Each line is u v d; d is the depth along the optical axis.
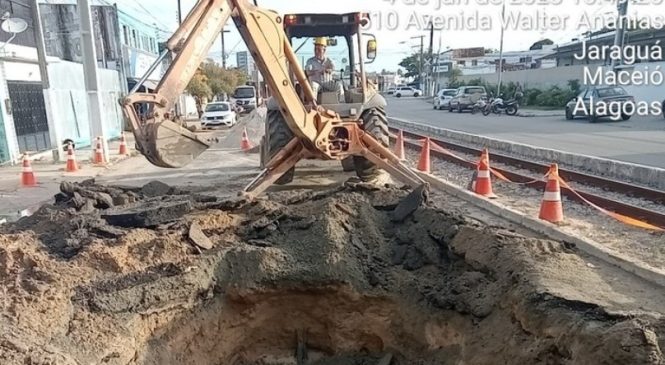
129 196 6.64
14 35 15.28
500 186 9.55
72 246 4.91
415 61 87.56
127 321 4.13
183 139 5.59
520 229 6.75
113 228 5.28
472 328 4.28
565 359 3.42
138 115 5.48
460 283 4.62
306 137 6.85
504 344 3.88
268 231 5.42
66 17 25.59
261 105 20.94
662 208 7.80
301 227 5.40
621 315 3.41
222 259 4.91
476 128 21.97
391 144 16.70
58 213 5.71
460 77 54.38
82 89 19.48
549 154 12.73
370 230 5.43
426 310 4.63
